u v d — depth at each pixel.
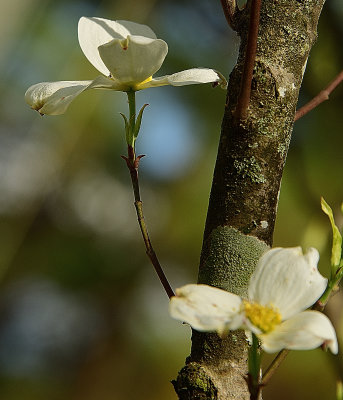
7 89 1.96
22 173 2.13
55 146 2.08
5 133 2.10
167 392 2.22
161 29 1.97
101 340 2.35
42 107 0.83
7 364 2.46
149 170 2.16
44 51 1.89
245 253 0.79
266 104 0.80
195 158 2.11
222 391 0.78
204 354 0.79
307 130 1.67
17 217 2.19
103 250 2.24
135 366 2.28
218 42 2.01
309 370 1.98
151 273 2.27
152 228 2.22
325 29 1.41
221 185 0.80
